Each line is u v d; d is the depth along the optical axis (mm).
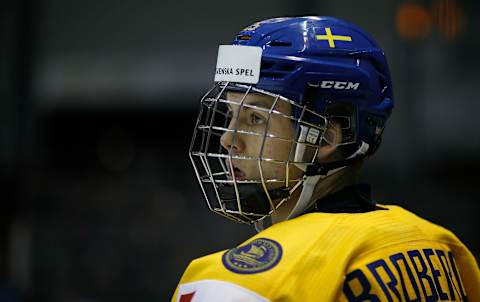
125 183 14562
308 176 3057
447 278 3096
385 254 2871
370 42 3242
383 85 3287
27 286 8719
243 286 2648
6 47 8922
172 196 13789
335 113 3098
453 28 9109
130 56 12273
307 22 3154
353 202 3152
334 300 2678
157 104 13602
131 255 11445
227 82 3133
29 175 8984
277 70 3045
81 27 12031
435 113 10953
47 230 9547
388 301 2770
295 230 2844
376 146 3318
